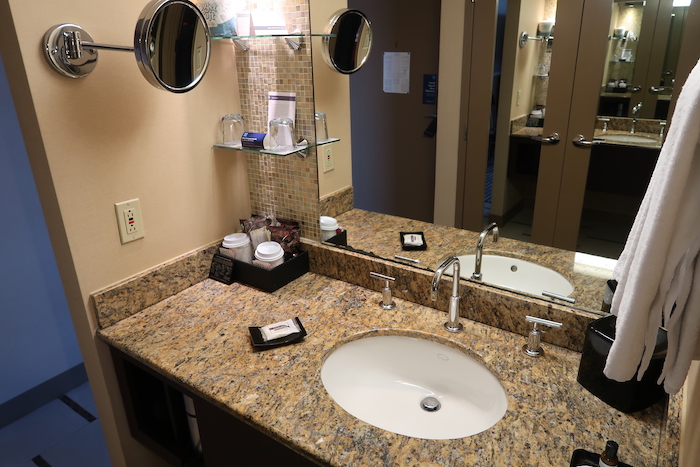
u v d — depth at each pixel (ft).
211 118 5.21
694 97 1.70
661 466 2.80
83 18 3.96
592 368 3.46
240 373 3.86
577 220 3.87
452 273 4.57
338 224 5.23
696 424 2.38
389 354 4.48
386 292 4.70
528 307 4.10
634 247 2.28
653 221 1.91
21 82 3.76
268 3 4.97
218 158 5.38
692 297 1.98
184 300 5.02
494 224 4.30
